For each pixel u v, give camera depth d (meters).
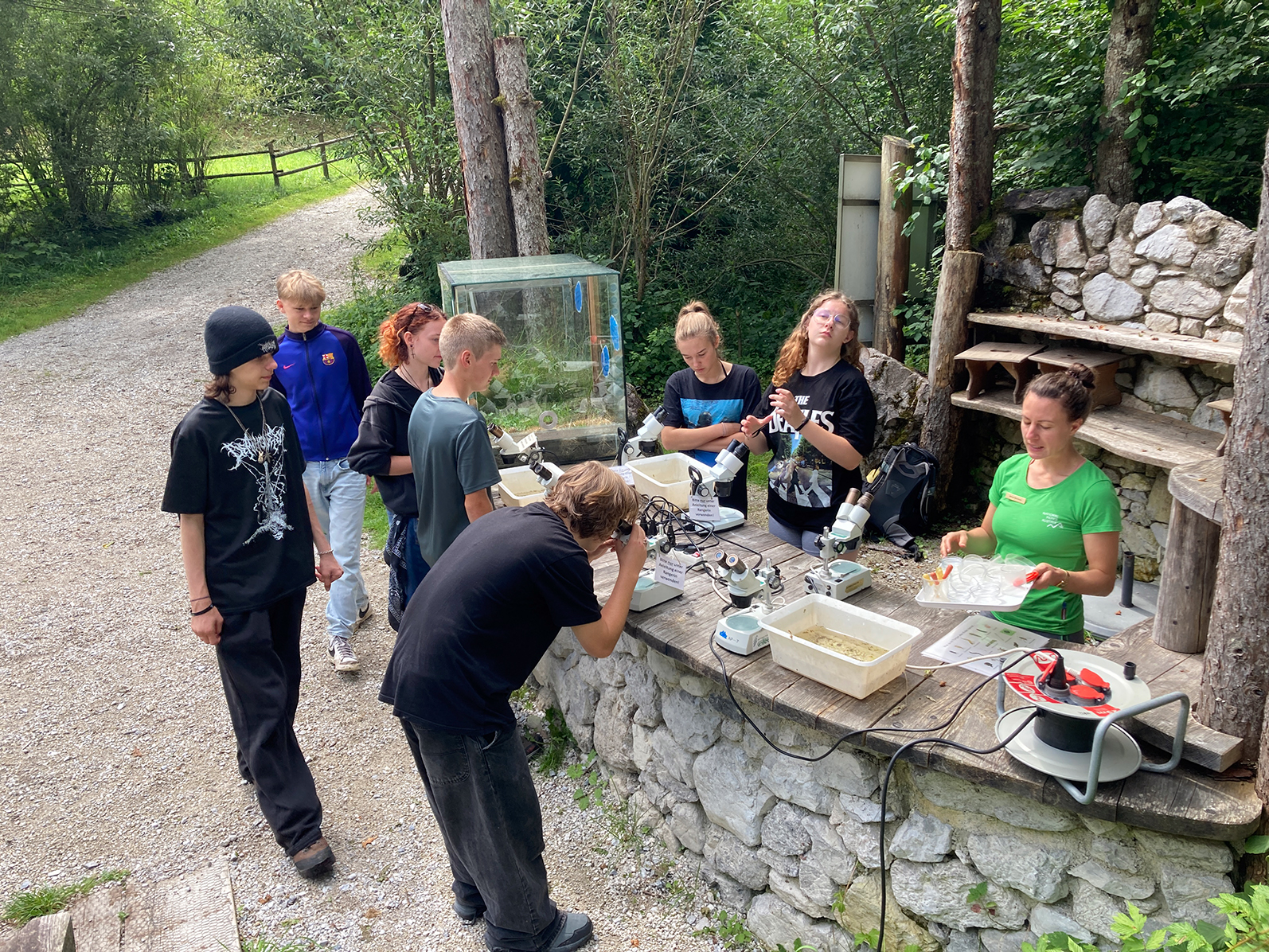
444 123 8.20
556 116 8.98
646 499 3.26
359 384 4.07
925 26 7.07
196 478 2.59
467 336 2.69
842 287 6.46
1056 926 1.96
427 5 8.24
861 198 6.32
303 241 14.41
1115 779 1.78
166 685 4.00
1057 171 5.64
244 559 2.70
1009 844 1.99
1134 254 4.51
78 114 13.84
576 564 2.10
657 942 2.51
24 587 4.96
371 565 5.18
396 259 12.35
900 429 5.54
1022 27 5.70
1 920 2.62
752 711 2.41
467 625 2.09
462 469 2.63
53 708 3.82
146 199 15.20
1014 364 4.88
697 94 8.69
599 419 4.45
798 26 8.04
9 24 12.70
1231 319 4.04
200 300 11.55
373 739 3.55
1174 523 2.24
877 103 8.23
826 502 3.21
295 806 2.80
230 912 2.62
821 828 2.30
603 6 8.28
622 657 2.92
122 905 2.67
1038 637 2.41
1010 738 1.87
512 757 2.22
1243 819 1.68
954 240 5.25
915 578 4.71
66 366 9.24
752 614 2.50
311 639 4.36
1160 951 1.72
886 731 2.02
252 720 2.76
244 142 18.69
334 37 8.84
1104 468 4.83
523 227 6.36
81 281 12.52
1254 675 1.78
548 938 2.42
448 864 2.86
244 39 9.31
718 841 2.61
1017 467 2.56
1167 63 4.72
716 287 9.37
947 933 2.14
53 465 6.86
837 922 2.33
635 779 3.01
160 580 5.06
